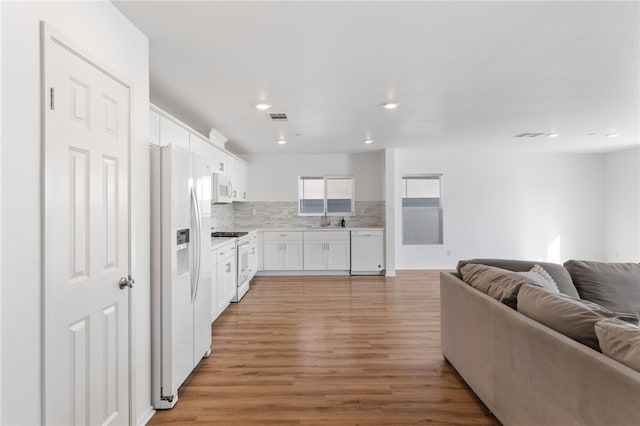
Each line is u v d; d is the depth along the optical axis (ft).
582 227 22.25
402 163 22.18
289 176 22.33
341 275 21.03
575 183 22.22
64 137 4.50
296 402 7.24
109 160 5.58
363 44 7.18
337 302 15.06
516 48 7.38
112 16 5.72
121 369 5.88
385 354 9.62
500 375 6.09
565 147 19.97
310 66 8.29
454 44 7.20
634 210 20.22
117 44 5.86
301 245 20.90
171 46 7.23
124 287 5.95
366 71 8.59
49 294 4.19
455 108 11.89
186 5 5.74
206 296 9.34
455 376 8.35
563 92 10.27
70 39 4.60
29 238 3.95
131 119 6.23
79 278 4.81
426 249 22.39
